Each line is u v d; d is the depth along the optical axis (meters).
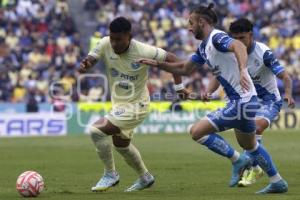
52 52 70.19
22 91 64.81
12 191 22.06
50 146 45.66
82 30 75.94
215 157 36.78
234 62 19.78
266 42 77.94
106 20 77.31
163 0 79.88
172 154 38.91
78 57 70.25
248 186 23.20
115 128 21.31
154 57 21.33
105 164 21.73
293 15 81.88
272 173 20.61
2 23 72.38
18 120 58.56
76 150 42.19
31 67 67.31
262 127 24.36
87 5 77.94
